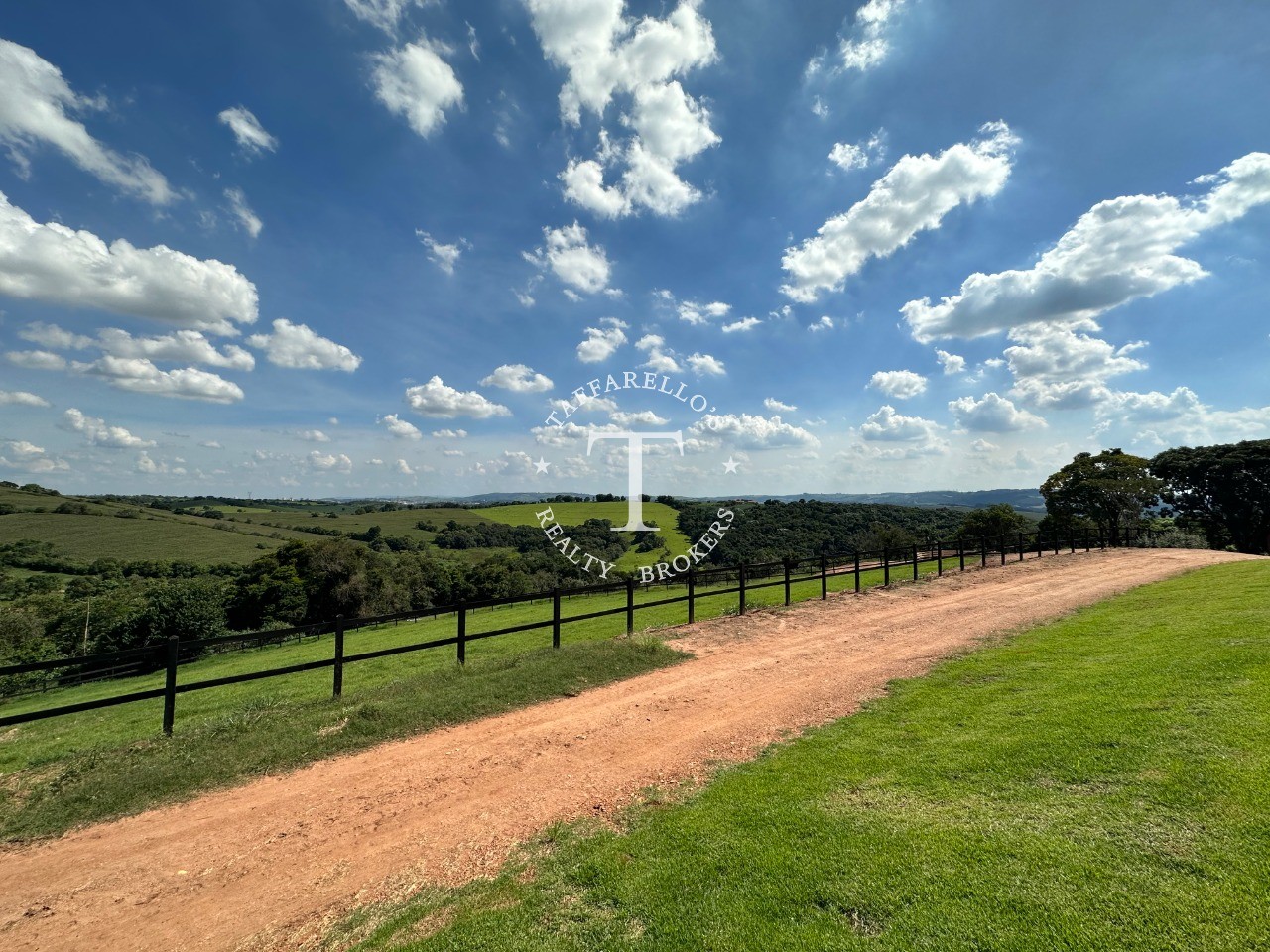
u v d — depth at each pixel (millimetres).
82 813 4621
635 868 3441
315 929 3264
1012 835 3150
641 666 8680
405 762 5605
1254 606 8188
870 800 3893
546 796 4762
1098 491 30672
